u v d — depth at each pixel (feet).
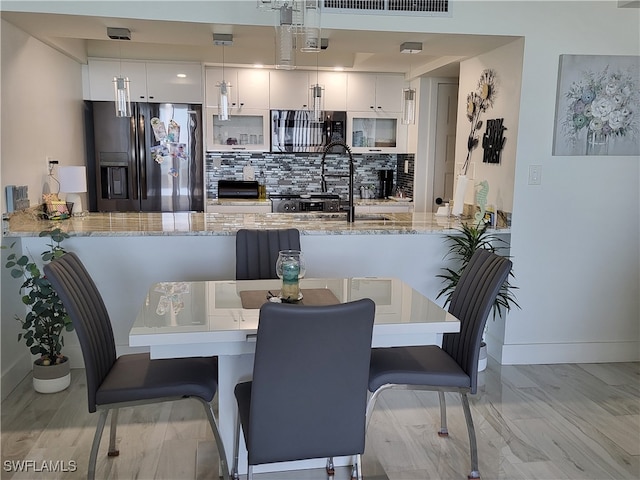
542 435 9.35
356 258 12.12
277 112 18.94
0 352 10.14
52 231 10.46
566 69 11.46
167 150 17.65
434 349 8.75
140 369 7.72
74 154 15.53
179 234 11.23
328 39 11.37
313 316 5.67
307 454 6.23
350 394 6.15
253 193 19.38
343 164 21.13
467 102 14.01
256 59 17.76
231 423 7.95
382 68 18.49
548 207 11.99
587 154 11.89
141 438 9.08
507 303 12.01
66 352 11.59
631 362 12.77
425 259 12.41
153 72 17.37
